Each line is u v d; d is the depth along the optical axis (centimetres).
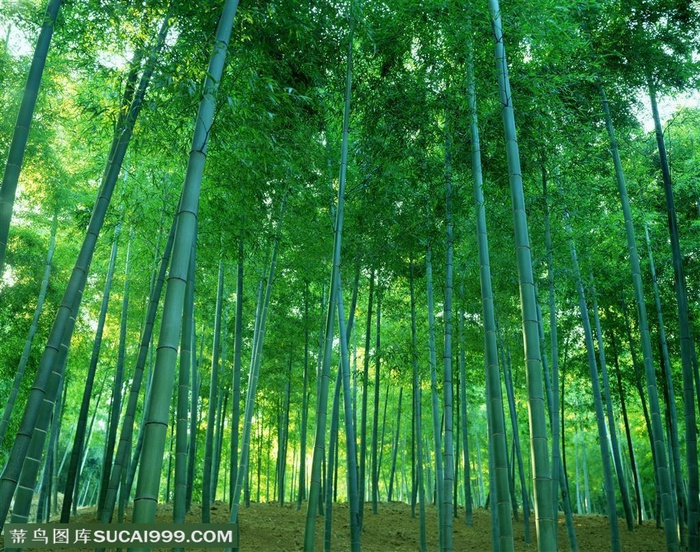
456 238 759
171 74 470
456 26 605
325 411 616
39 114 778
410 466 2164
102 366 1383
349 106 665
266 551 900
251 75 498
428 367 1115
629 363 1348
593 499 2578
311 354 1440
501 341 1042
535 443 411
